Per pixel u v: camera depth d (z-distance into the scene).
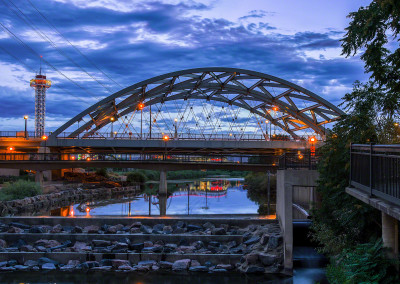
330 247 19.72
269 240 25.69
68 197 74.19
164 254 25.84
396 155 9.20
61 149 109.19
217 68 104.19
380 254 11.68
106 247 27.28
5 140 106.56
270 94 120.12
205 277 23.42
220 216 40.75
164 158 83.44
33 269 24.84
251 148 109.06
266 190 86.38
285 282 22.12
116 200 71.81
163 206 58.41
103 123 120.94
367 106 18.42
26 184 69.12
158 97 121.56
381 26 15.05
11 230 30.11
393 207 9.46
